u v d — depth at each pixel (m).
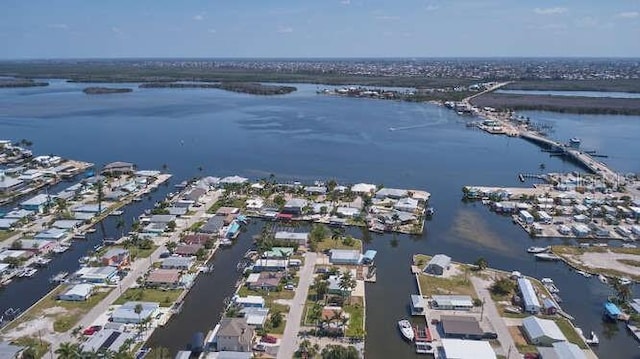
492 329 122.44
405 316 130.88
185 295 140.38
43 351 112.06
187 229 188.75
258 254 164.12
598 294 144.12
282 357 111.19
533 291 138.25
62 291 140.12
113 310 130.25
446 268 155.50
